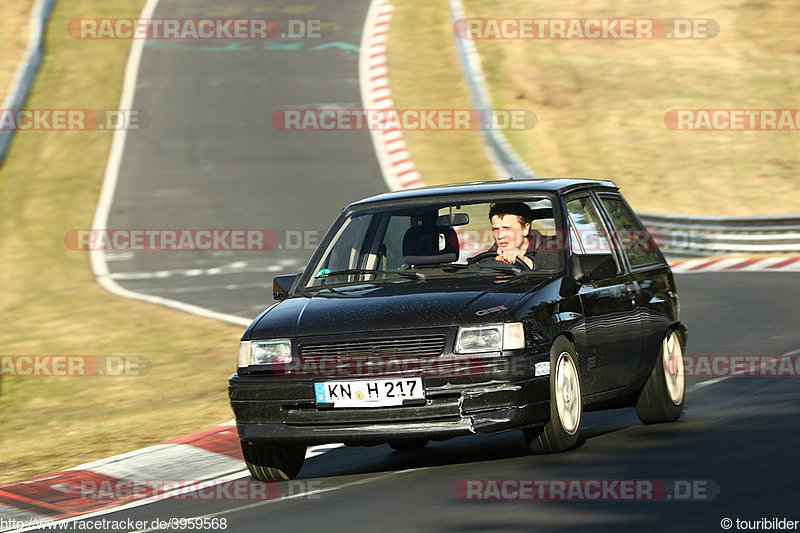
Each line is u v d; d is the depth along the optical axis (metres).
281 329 19.50
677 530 13.76
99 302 51.22
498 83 90.62
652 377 22.77
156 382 35.94
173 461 24.19
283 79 90.69
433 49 95.38
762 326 36.69
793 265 54.72
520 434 23.11
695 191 75.94
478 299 19.09
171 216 67.19
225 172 74.06
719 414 23.22
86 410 33.28
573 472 17.78
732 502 14.93
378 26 101.00
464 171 73.06
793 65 97.06
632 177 77.94
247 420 19.52
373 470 20.69
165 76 92.19
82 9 106.50
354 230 22.25
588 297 20.64
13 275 57.59
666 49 99.75
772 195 74.75
